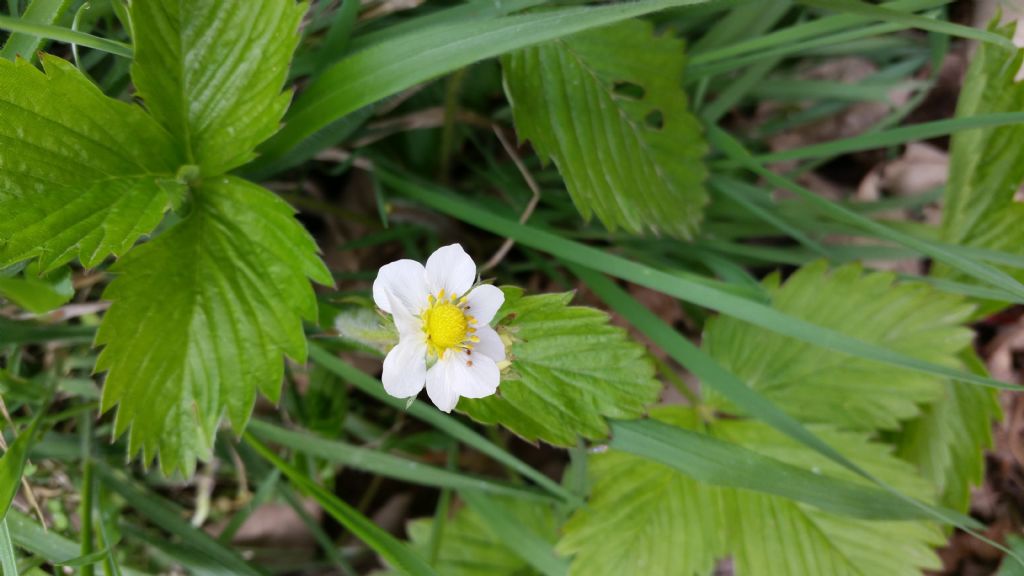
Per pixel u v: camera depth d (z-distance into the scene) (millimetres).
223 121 142
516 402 143
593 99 168
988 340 196
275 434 168
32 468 160
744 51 175
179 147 143
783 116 203
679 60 174
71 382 166
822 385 172
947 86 200
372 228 189
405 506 197
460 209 171
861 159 204
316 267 142
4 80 132
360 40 159
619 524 165
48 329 157
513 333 137
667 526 166
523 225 167
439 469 167
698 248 188
